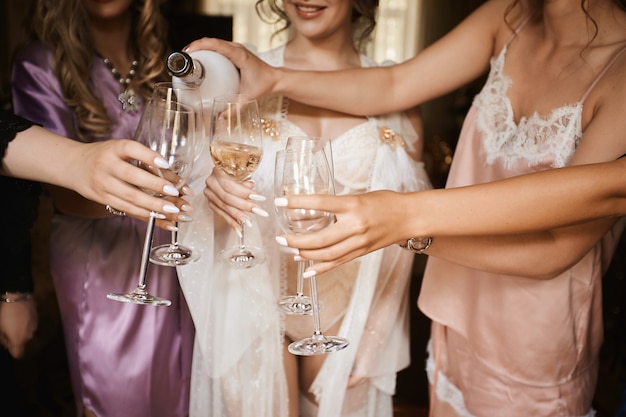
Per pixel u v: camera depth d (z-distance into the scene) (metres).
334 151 2.11
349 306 2.10
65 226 2.30
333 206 1.34
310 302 1.77
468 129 1.93
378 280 2.15
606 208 1.46
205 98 1.79
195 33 3.38
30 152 1.57
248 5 10.97
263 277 2.05
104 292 2.25
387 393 2.26
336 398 2.10
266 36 11.06
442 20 11.00
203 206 2.06
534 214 1.43
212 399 2.14
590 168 1.45
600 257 1.82
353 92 2.01
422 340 4.55
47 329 4.11
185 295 2.08
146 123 1.50
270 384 2.07
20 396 2.24
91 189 1.50
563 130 1.69
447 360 2.00
